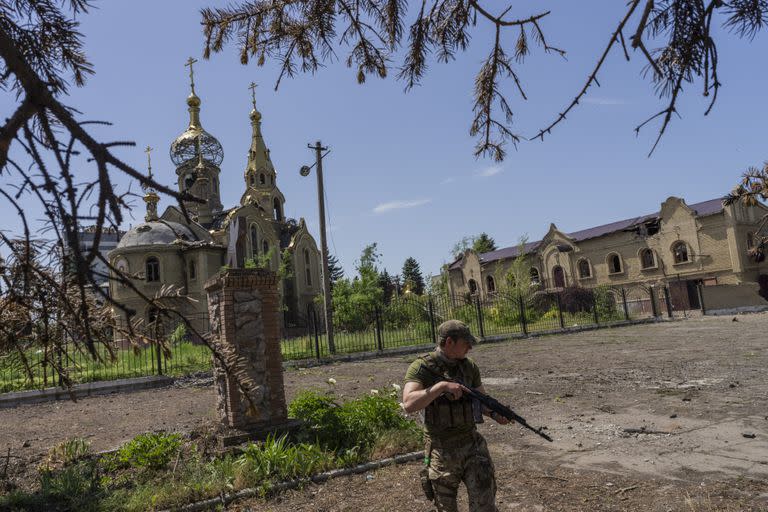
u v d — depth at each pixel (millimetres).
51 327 2902
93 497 5246
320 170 21984
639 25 2076
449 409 3398
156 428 9023
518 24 2791
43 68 2336
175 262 35719
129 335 2273
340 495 5105
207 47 3178
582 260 44656
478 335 23922
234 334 6641
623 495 4680
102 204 1520
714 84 2117
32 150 1565
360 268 33188
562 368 13172
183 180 48219
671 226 38750
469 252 53938
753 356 12734
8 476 6309
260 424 6559
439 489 3365
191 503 5059
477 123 3104
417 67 3154
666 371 11492
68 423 10172
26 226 1709
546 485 5051
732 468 5168
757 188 5074
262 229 45719
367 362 18469
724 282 35719
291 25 3158
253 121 59031
